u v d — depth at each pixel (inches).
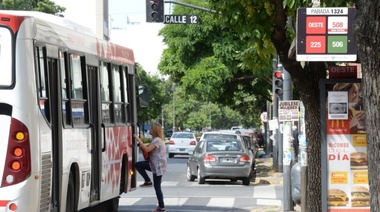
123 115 743.7
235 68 1809.8
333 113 523.2
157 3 1173.7
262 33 554.9
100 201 644.7
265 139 2842.0
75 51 581.9
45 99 499.8
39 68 490.6
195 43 1823.3
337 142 525.7
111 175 682.8
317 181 572.4
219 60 1801.2
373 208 270.4
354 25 275.4
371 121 271.0
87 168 605.9
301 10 464.8
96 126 639.1
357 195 526.6
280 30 550.3
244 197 1024.2
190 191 1122.0
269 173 1585.9
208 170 1251.2
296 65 560.4
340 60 463.5
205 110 6752.0
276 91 1156.5
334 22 464.8
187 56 1841.8
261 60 608.4
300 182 620.4
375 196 269.7
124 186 746.8
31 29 476.1
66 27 569.3
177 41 1823.3
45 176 490.0
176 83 1972.2
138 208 853.2
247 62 612.7
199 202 938.7
